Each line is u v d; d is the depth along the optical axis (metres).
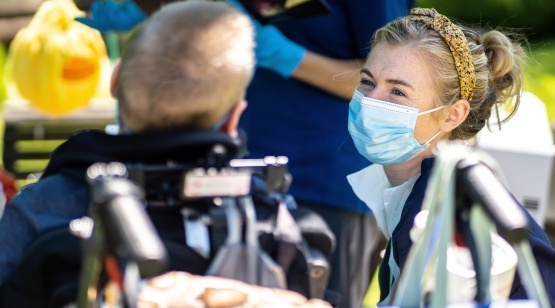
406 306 4.85
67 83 10.69
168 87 4.93
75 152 5.14
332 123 9.20
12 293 4.93
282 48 8.84
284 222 5.07
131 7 9.36
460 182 4.53
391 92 7.09
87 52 10.72
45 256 4.83
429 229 4.73
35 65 10.62
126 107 5.06
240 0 8.68
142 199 4.83
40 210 5.13
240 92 5.13
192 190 4.79
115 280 4.47
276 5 8.57
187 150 4.98
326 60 9.02
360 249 9.46
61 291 4.74
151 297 4.59
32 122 12.90
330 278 9.26
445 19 7.13
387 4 8.80
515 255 5.64
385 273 6.80
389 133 7.11
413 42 7.06
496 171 4.86
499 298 5.59
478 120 7.30
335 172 9.16
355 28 8.95
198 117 5.02
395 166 7.33
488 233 4.65
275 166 5.04
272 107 9.23
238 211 4.85
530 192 10.04
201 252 4.88
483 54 7.16
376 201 7.54
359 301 9.60
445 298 4.53
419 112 7.06
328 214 9.20
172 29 5.02
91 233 4.37
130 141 4.98
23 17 16.52
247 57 5.11
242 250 4.73
